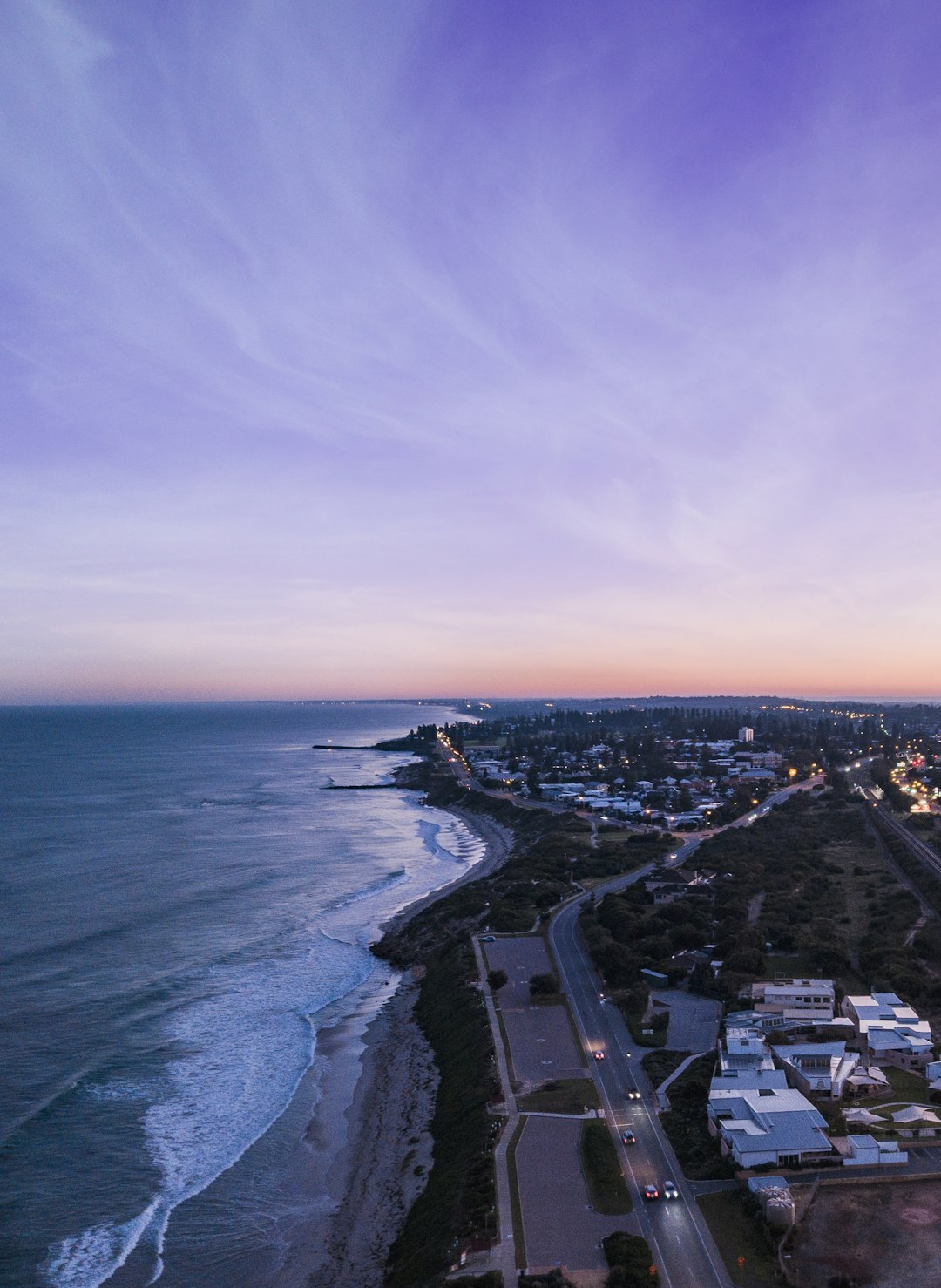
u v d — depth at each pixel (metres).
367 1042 97.88
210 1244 61.75
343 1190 68.38
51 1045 94.19
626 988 101.56
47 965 119.62
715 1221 55.59
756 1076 73.50
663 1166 62.78
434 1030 97.69
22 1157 72.12
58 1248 61.28
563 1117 70.81
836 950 107.75
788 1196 55.66
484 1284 49.31
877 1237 52.91
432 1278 51.84
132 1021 101.44
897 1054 79.12
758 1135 63.22
